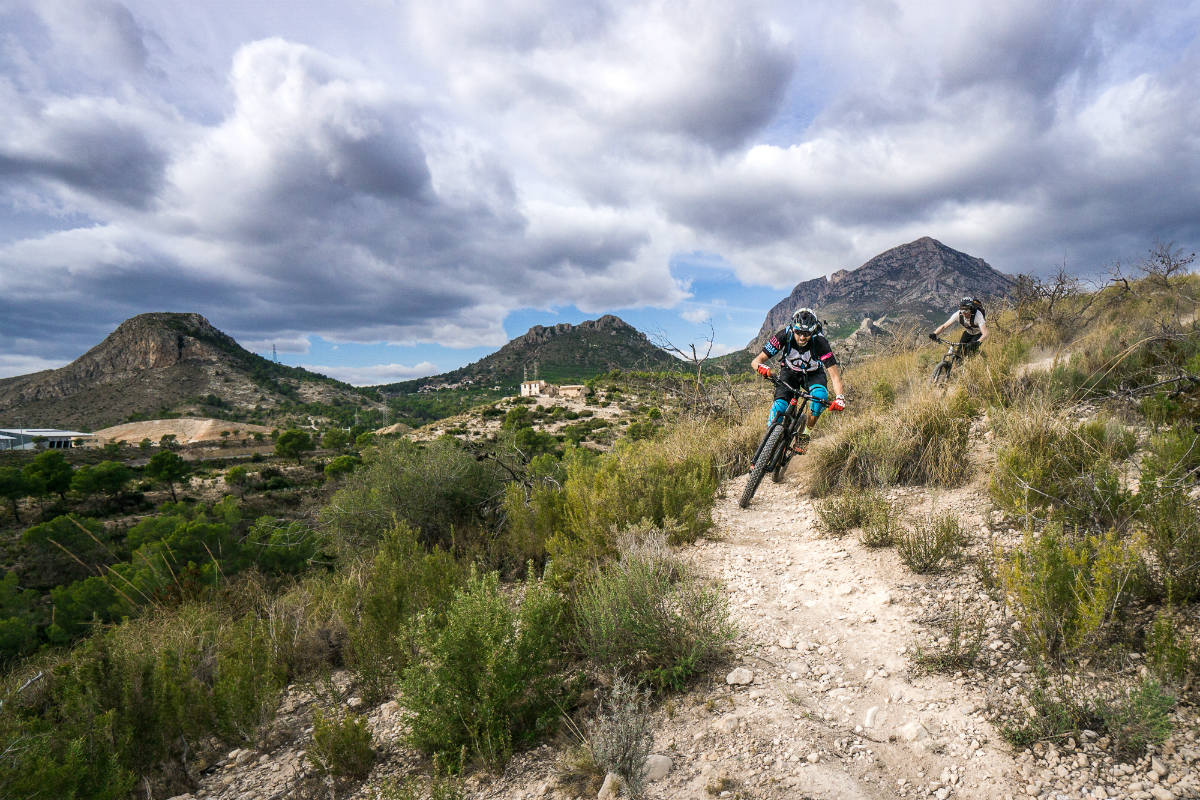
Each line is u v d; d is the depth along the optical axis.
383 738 3.21
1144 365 6.88
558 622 3.58
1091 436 4.81
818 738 2.52
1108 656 2.62
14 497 59.22
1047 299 12.13
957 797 2.08
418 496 8.11
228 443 149.00
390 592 4.10
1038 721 2.28
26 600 26.00
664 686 3.18
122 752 3.09
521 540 5.81
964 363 8.41
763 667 3.19
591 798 2.37
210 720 3.46
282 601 5.60
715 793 2.25
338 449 115.94
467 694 2.93
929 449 5.87
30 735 3.04
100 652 3.71
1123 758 2.09
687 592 3.60
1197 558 2.96
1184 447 4.25
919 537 4.16
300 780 2.94
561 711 2.99
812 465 6.70
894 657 3.06
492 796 2.49
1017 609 2.97
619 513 5.42
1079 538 3.46
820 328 5.73
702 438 8.12
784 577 4.36
